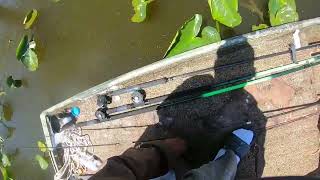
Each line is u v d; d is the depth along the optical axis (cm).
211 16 135
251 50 128
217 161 121
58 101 152
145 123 134
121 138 136
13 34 153
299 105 128
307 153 129
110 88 134
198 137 132
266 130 130
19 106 156
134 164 111
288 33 126
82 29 147
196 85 130
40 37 151
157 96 133
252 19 133
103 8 145
